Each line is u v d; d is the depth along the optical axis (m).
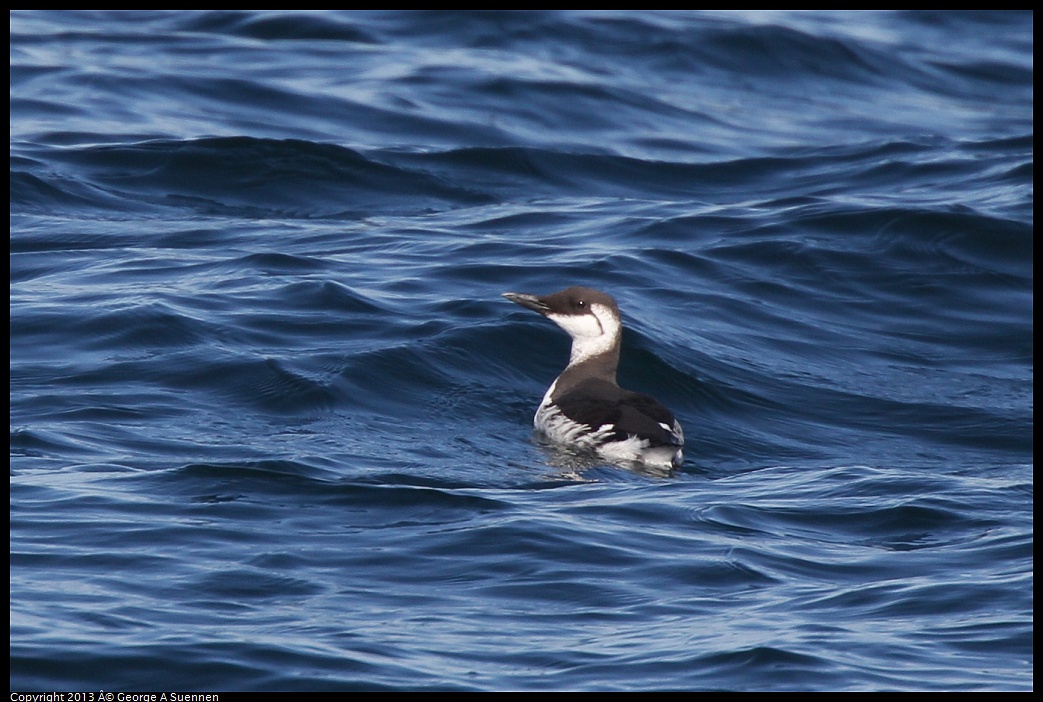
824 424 15.49
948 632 9.17
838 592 9.91
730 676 8.47
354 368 15.38
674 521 11.42
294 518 11.14
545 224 21.22
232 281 17.94
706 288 18.72
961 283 19.44
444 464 13.20
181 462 12.61
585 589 9.88
